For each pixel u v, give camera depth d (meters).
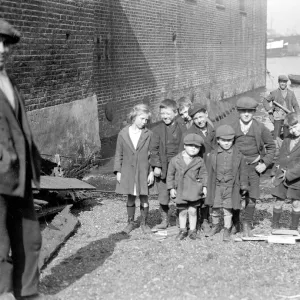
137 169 6.45
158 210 7.83
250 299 4.38
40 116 9.68
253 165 6.25
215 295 4.46
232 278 4.86
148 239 6.27
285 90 12.23
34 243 4.05
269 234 6.41
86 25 11.46
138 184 6.45
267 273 5.00
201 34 23.47
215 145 6.52
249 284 4.72
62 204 7.61
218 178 6.06
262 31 34.00
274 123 12.25
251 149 6.22
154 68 18.83
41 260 5.14
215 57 25.38
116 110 16.00
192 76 22.61
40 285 4.69
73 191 7.77
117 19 15.93
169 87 20.25
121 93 16.34
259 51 33.53
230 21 27.47
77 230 6.67
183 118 6.94
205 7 23.83
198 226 6.65
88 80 11.73
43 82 9.80
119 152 6.55
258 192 6.27
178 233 6.45
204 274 4.97
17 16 8.87
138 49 17.48
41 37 9.66
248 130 6.24
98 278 4.91
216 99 25.70
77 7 11.03
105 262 5.37
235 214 6.45
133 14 17.02
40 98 9.72
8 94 3.90
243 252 5.65
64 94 10.66
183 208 6.22
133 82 17.19
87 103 11.69
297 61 76.06
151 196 8.88
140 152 6.45
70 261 5.41
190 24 22.14
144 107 6.50
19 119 3.98
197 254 5.60
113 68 15.77
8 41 3.96
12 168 3.78
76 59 11.08
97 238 6.29
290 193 6.25
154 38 18.73
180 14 21.06
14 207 3.98
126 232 6.54
